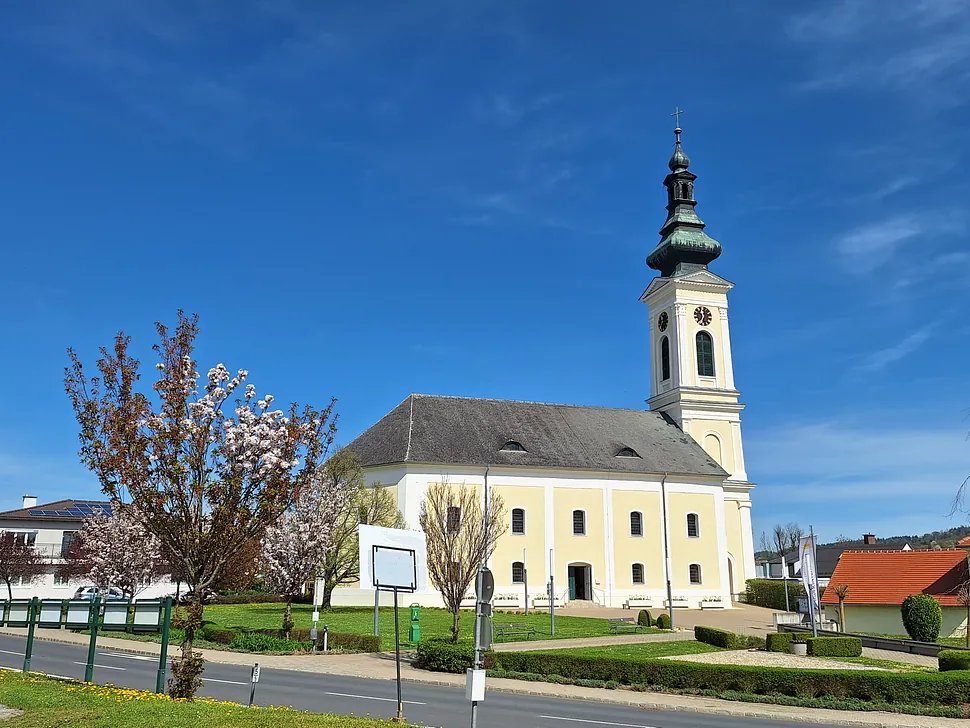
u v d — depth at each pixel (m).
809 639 34.56
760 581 68.94
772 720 22.05
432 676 29.30
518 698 24.86
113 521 48.84
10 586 62.59
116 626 21.03
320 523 41.50
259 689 24.22
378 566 17.36
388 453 60.62
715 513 67.56
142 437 18.23
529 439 64.94
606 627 47.16
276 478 19.14
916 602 39.75
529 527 61.41
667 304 76.31
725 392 73.88
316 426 20.48
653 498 65.81
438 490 50.00
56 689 18.62
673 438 71.12
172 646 36.69
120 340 18.61
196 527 18.91
